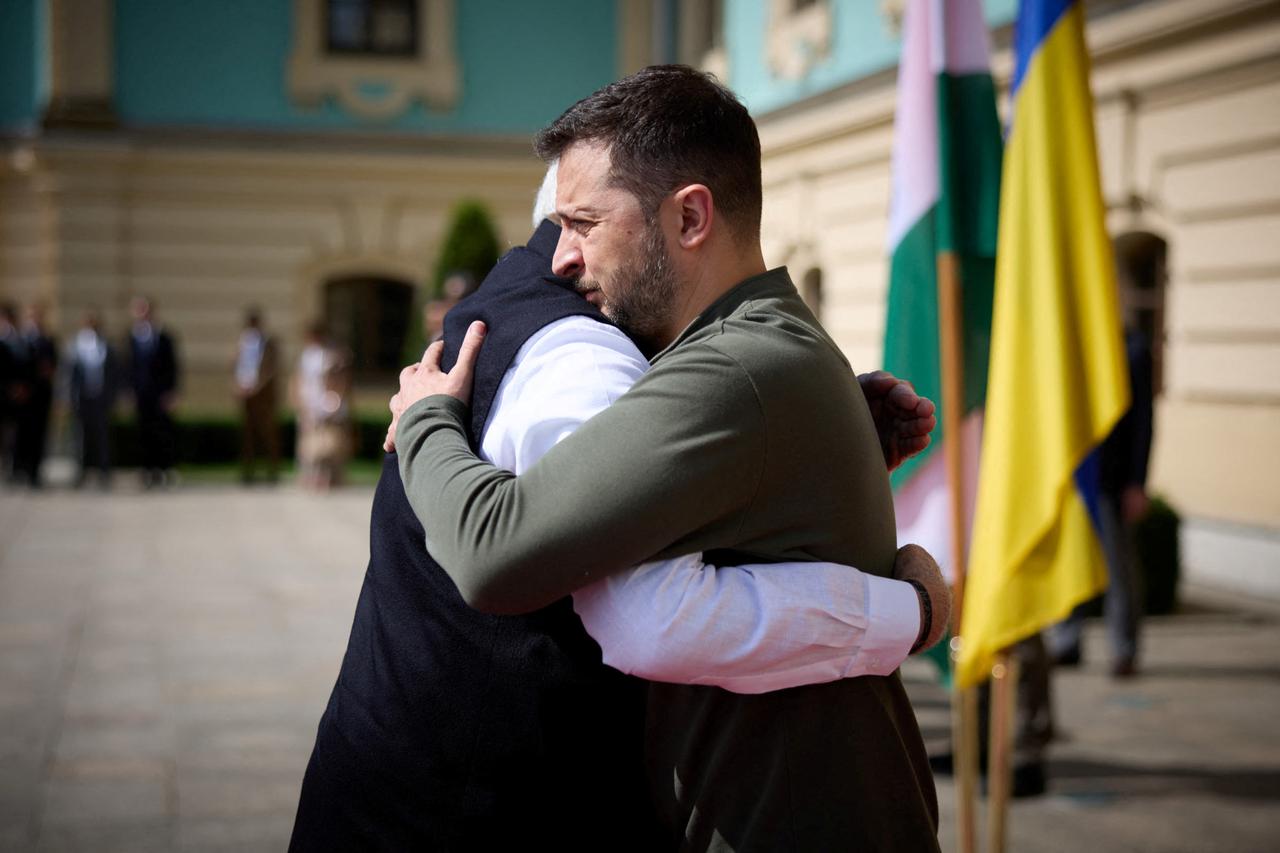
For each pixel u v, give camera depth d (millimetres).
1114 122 8898
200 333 17328
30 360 12977
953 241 3199
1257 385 7941
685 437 1316
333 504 12117
